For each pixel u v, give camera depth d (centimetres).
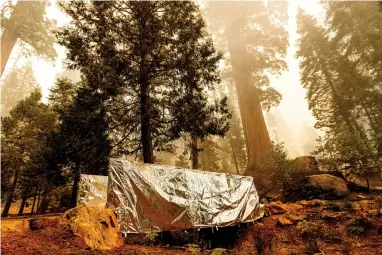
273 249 590
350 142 1199
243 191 757
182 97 994
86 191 812
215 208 641
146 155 938
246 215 716
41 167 1292
